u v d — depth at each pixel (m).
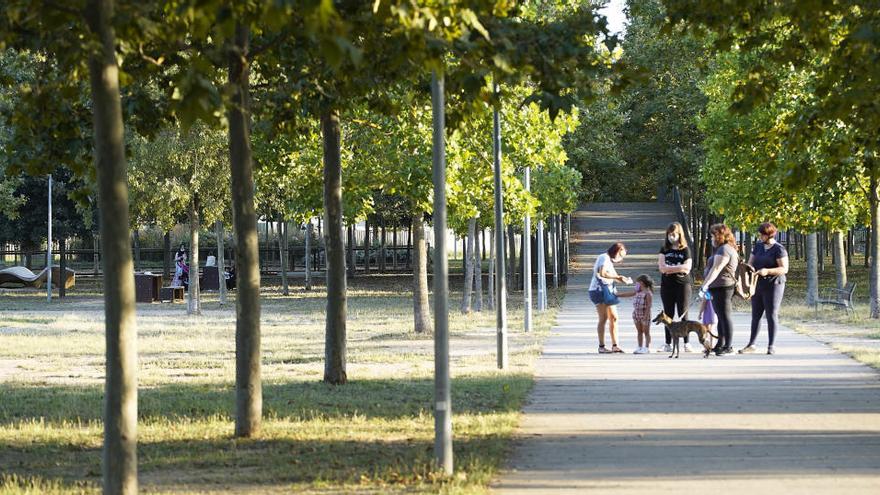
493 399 16.70
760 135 17.77
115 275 9.12
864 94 14.14
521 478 10.68
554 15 25.58
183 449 12.91
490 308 46.28
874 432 13.34
